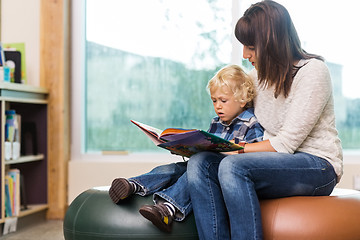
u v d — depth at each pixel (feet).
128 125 11.43
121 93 11.44
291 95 5.90
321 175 5.74
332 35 10.78
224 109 6.58
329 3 10.77
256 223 5.30
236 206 5.35
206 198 5.60
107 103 11.48
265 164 5.47
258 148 5.90
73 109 11.36
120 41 11.43
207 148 5.87
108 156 11.31
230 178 5.38
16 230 9.71
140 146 11.40
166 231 5.75
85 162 11.03
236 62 10.92
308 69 5.76
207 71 11.19
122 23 11.43
